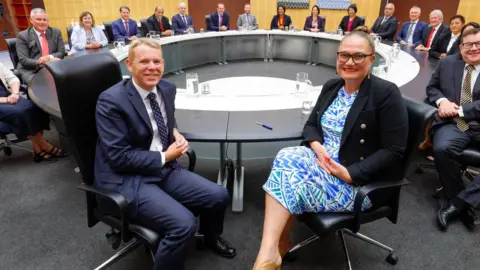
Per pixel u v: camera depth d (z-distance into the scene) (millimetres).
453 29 3441
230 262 1601
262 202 2098
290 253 1571
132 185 1285
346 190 1335
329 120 1444
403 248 1693
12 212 1978
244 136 1520
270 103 2016
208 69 5883
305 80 2447
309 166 1354
